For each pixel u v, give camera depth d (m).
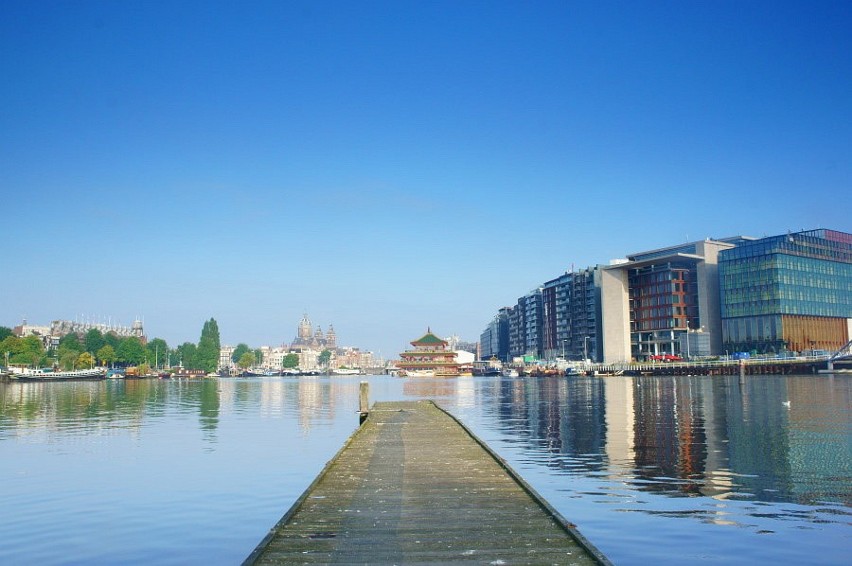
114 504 29.94
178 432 59.22
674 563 20.89
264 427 63.94
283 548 17.50
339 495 23.69
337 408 93.12
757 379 172.25
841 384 134.88
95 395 134.88
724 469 35.94
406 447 36.09
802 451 41.88
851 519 25.69
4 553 23.09
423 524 19.75
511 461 39.78
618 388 139.25
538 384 181.50
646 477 34.09
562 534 18.66
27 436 56.09
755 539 23.22
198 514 28.09
